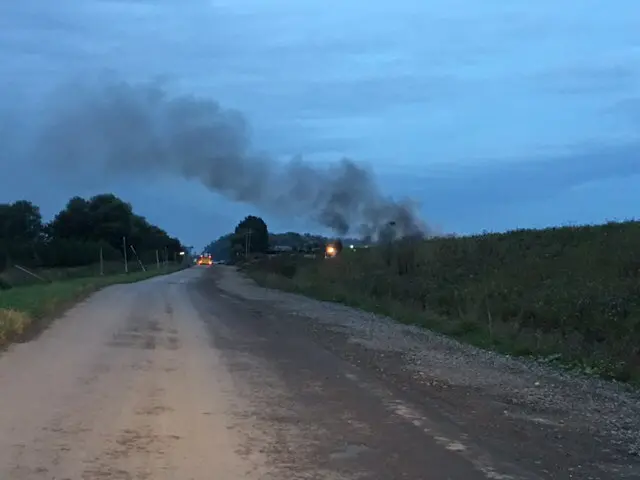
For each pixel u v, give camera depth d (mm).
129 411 8945
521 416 9195
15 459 6785
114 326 19234
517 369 13656
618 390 11695
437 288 29156
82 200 105688
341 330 19797
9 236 88500
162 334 17719
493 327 19094
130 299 30453
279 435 7898
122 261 84812
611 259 25516
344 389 10781
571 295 21469
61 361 12891
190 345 15734
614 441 8039
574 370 13742
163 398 9820
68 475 6309
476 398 10344
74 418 8500
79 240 86562
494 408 9641
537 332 18156
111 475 6332
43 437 7605
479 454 7266
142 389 10445
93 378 11258
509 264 30188
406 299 28547
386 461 6945
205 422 8461
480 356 15406
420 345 17000
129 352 14375
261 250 121750
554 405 10055
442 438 7883
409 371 12742
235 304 28906
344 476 6441
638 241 27391
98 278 50312
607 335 17031
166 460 6836
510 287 25219
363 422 8602
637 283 20797
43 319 20031
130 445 7355
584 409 9859
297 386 10984
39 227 99375
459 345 17375
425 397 10281
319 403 9703
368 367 13109
